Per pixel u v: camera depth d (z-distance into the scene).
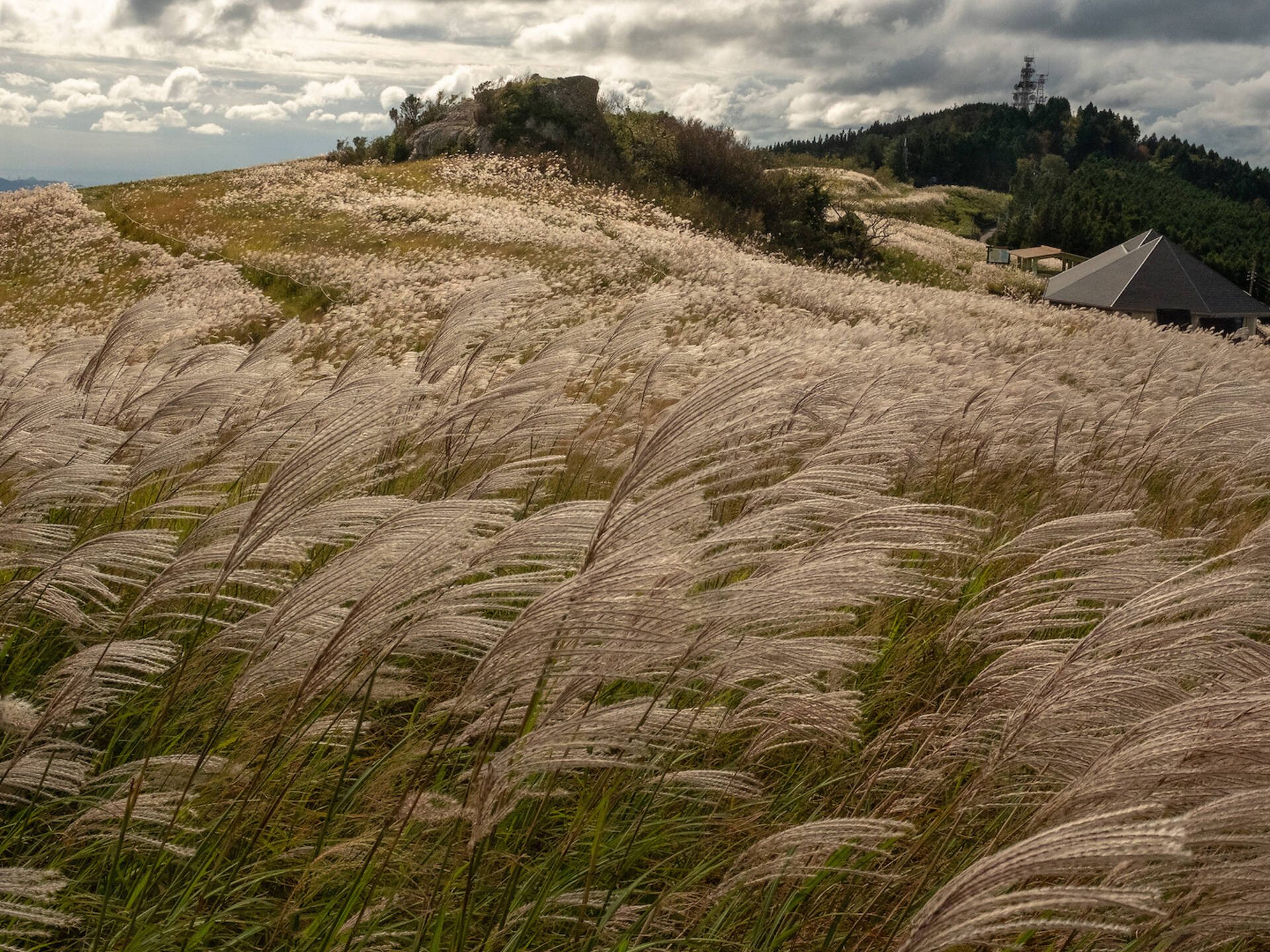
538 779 2.25
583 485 4.52
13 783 2.02
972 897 1.32
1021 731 2.02
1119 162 154.50
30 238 25.94
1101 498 5.21
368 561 1.89
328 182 32.25
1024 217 87.31
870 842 2.23
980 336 15.77
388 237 24.70
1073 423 6.37
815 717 2.21
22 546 2.69
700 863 2.33
